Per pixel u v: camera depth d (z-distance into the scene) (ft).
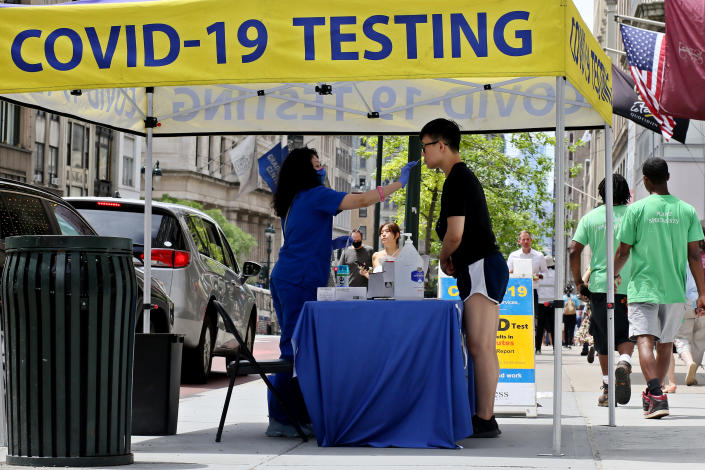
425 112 61.52
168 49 43.06
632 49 61.46
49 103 54.49
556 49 40.91
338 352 44.50
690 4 49.73
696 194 256.32
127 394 38.73
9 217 48.88
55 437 37.45
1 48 44.04
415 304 44.24
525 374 59.00
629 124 341.41
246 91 61.26
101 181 389.80
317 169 48.57
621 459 40.73
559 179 41.96
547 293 127.75
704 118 49.96
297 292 47.42
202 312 83.51
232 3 42.70
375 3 41.88
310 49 42.22
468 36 41.34
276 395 46.42
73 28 43.75
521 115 60.39
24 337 37.35
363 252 99.55
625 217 57.67
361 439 44.32
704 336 85.87
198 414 59.77
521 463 39.17
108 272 37.52
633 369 103.60
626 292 62.54
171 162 545.85
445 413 43.78
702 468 38.19
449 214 45.85
